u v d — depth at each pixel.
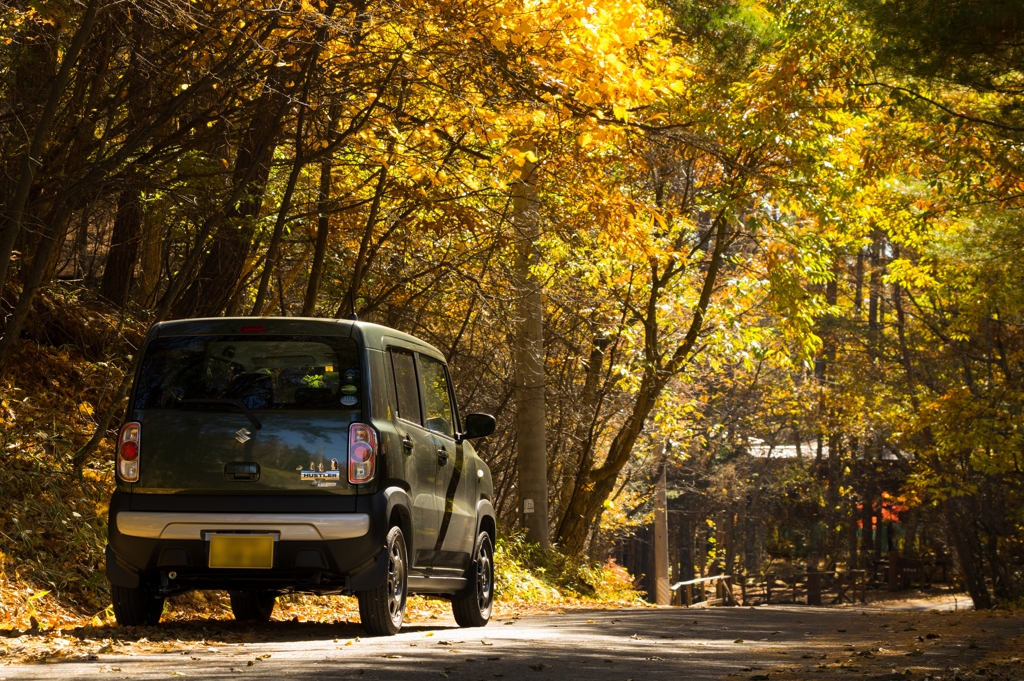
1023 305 24.92
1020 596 34.19
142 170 14.07
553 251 23.09
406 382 9.92
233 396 8.82
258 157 14.08
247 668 6.68
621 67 11.97
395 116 14.10
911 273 27.34
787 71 16.53
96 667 6.71
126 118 14.13
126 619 9.15
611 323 24.98
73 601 10.60
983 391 31.45
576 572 24.22
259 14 12.52
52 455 12.80
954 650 9.26
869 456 50.81
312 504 8.64
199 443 8.70
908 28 11.12
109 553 8.80
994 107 15.41
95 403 15.07
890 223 23.94
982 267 23.91
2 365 11.90
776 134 18.14
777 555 54.72
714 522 62.16
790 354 26.56
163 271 20.28
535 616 15.75
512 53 12.80
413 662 7.14
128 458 8.74
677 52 17.41
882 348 40.78
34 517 11.48
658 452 42.88
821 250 22.72
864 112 18.50
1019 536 34.81
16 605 9.91
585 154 15.84
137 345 16.84
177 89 14.29
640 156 17.00
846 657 8.59
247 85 13.75
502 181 16.34
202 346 8.95
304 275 22.55
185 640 8.63
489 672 6.82
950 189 20.31
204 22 12.61
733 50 16.88
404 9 12.30
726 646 9.74
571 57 12.05
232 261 16.06
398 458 9.16
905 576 53.72
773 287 22.05
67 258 18.53
